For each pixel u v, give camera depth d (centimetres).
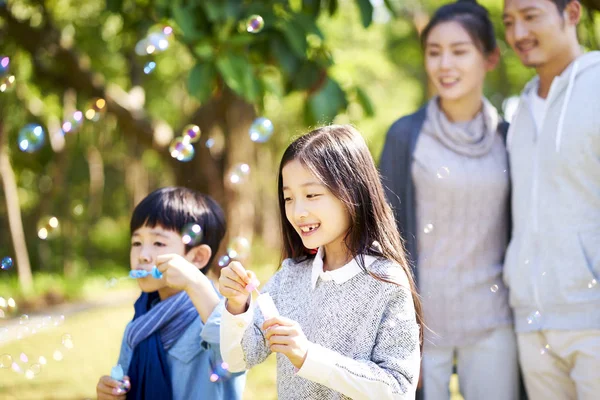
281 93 382
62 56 591
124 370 216
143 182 1750
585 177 230
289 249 193
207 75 321
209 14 315
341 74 441
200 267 224
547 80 249
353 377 159
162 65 862
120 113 616
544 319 236
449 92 253
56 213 1598
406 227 255
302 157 175
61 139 1261
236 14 324
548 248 236
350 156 179
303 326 181
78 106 708
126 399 209
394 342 170
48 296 1018
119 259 1780
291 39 327
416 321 183
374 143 1166
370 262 177
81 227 1728
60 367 543
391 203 258
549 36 241
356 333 174
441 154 252
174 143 242
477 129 256
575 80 236
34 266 1535
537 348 241
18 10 637
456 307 251
